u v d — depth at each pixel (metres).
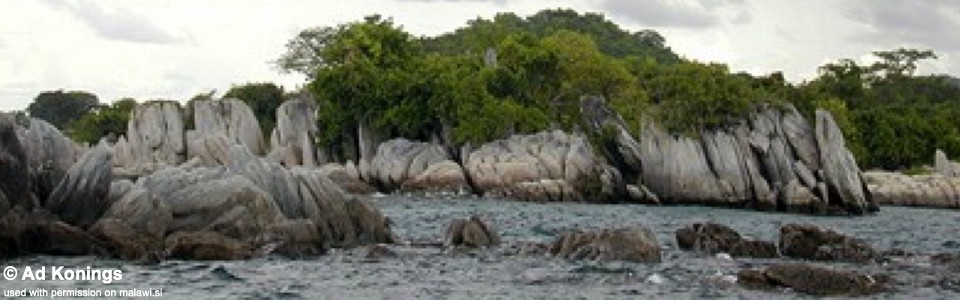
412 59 116.62
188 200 38.75
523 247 39.75
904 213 82.06
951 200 98.44
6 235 34.59
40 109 166.75
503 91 106.56
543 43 113.88
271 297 28.28
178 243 35.59
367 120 103.62
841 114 120.19
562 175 85.00
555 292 29.77
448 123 99.12
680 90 85.38
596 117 99.44
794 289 29.95
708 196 83.75
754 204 82.50
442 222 56.28
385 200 78.62
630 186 86.44
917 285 31.83
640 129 95.75
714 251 39.84
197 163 86.12
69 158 41.81
